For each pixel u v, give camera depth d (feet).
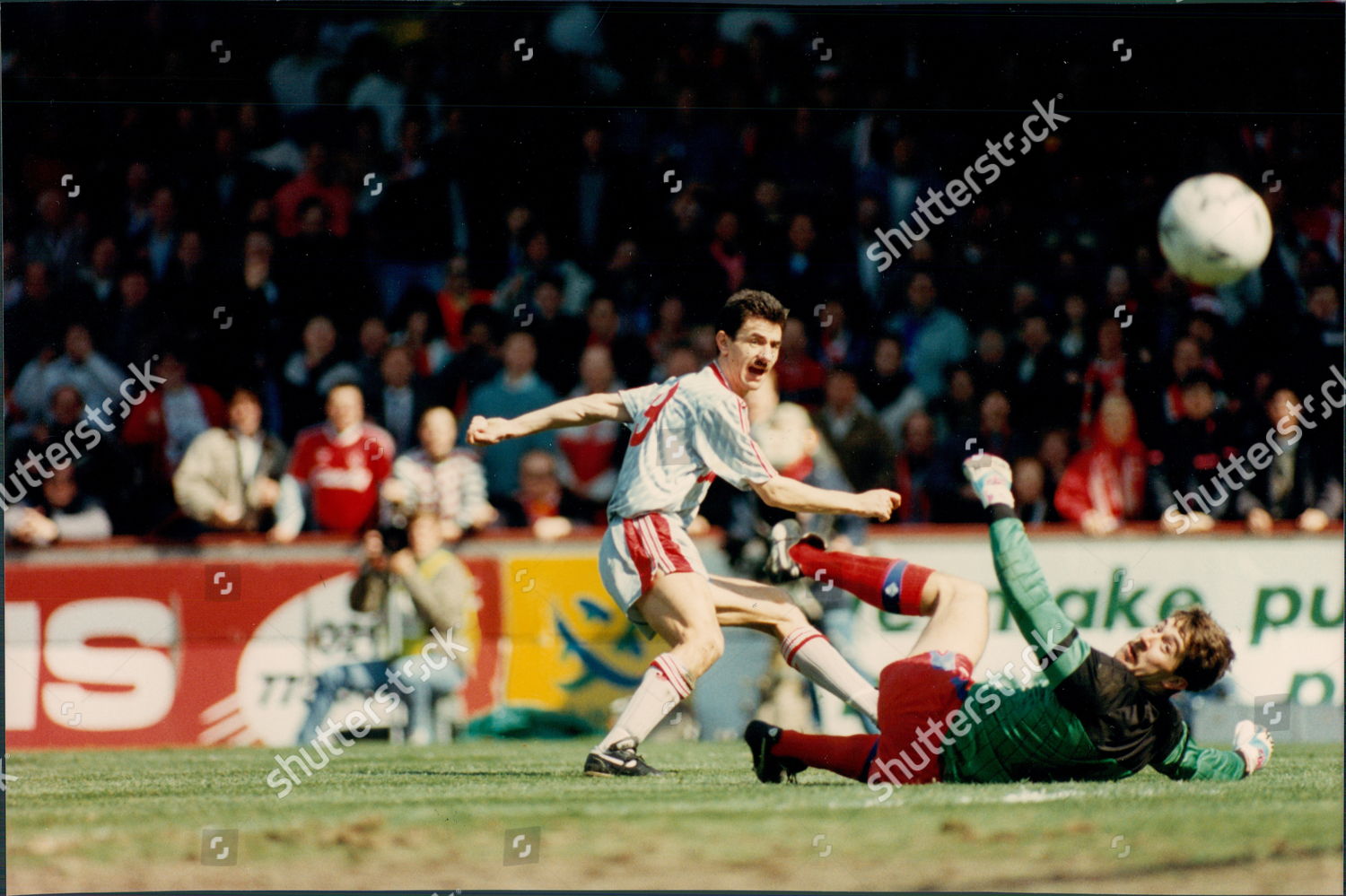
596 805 22.13
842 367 43.75
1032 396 43.70
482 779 25.54
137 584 36.58
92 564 36.47
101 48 42.39
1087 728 22.75
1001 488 23.47
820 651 26.16
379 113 43.73
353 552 37.06
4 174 42.04
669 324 44.04
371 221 43.65
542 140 44.16
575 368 43.37
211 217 43.01
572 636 36.94
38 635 36.19
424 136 43.96
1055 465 42.91
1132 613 38.63
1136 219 44.42
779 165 44.70
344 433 40.45
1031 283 44.42
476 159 44.11
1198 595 38.60
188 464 40.06
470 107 44.06
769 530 36.96
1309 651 38.19
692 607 25.18
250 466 40.55
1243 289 43.86
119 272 42.34
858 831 20.44
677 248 44.42
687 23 44.14
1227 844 20.13
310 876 20.13
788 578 27.43
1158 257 44.37
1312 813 21.08
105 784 26.12
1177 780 23.95
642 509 25.62
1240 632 38.22
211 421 41.50
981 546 38.24
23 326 41.63
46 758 31.32
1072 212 45.19
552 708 36.58
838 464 41.04
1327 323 43.55
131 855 20.83
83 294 42.04
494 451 41.19
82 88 42.47
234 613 36.60
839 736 24.13
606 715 36.60
